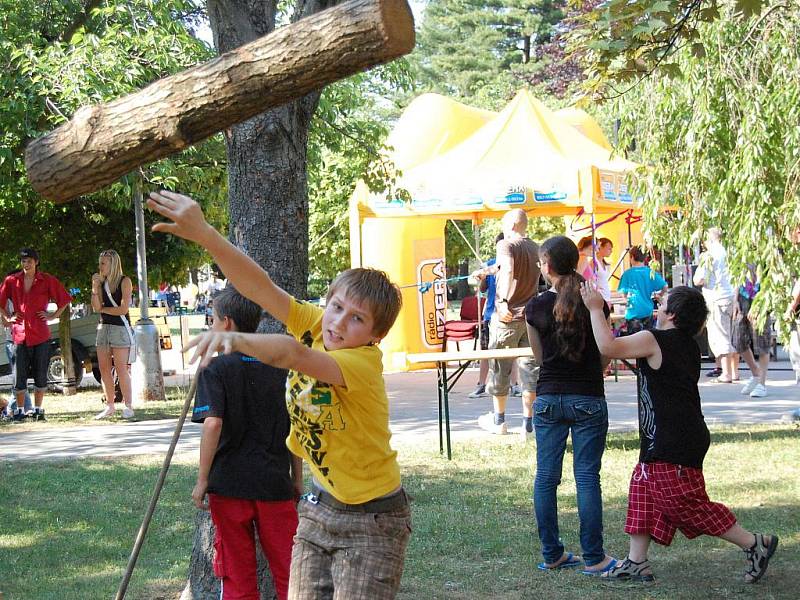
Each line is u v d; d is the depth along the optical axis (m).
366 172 6.79
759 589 5.16
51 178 2.74
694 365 5.26
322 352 3.01
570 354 5.43
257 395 4.18
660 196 8.85
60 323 15.27
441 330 16.39
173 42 11.70
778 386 13.01
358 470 3.19
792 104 7.72
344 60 2.44
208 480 4.18
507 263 8.83
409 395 13.45
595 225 13.76
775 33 7.95
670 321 5.32
